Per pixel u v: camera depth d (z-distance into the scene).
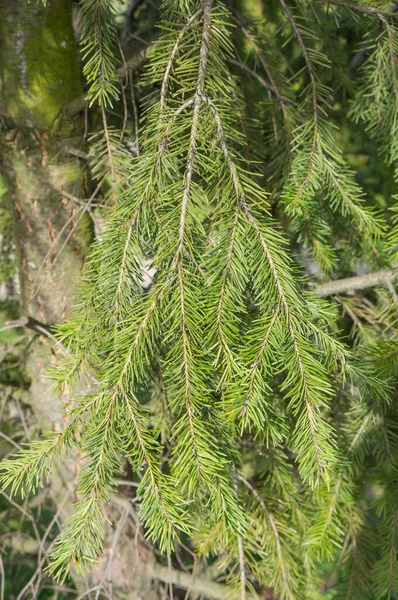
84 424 1.07
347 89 1.51
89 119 1.43
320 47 1.50
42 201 1.43
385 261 1.43
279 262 1.05
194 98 1.08
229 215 1.07
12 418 1.73
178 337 1.04
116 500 1.53
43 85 1.37
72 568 1.64
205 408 1.06
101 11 1.17
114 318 1.08
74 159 1.42
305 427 1.04
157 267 1.07
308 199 1.17
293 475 1.50
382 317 1.40
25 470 1.05
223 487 1.04
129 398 1.05
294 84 1.54
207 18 1.11
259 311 1.14
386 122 1.35
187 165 1.07
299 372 1.04
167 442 1.45
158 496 1.02
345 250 1.47
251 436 1.40
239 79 1.40
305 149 1.22
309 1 1.28
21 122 1.38
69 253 1.46
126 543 1.63
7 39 1.35
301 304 1.06
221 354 1.07
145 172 1.07
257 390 1.02
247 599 1.34
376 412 1.38
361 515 1.46
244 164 1.35
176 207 1.06
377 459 1.39
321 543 1.32
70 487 1.49
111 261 1.07
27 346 1.53
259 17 1.45
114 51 1.37
